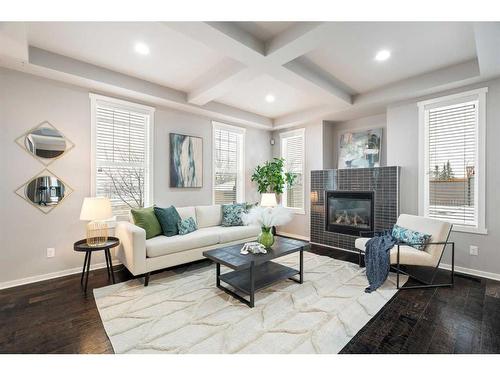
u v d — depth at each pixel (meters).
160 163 4.02
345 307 2.29
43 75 2.90
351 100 4.07
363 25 2.15
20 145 2.81
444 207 3.43
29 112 2.86
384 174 3.91
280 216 2.89
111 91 3.39
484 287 2.73
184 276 3.07
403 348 1.72
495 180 3.00
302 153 5.39
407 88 3.49
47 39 2.50
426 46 2.64
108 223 3.38
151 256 2.84
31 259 2.88
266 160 5.86
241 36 2.33
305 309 2.25
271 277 2.69
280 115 5.32
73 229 3.15
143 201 3.84
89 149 3.28
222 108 4.57
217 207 4.38
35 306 2.30
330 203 4.68
